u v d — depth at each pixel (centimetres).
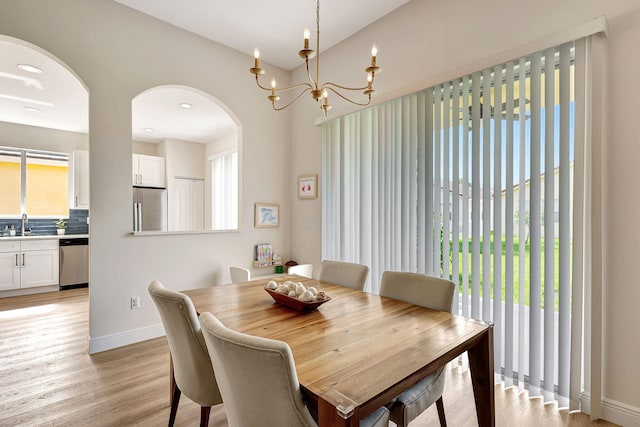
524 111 201
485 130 217
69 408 185
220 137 593
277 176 386
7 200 488
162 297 136
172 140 602
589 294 181
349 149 319
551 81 190
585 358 183
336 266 233
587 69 178
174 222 600
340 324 142
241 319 148
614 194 174
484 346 140
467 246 227
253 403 97
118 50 269
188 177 620
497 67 211
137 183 564
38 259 461
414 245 257
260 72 162
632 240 169
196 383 138
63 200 531
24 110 433
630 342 170
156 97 392
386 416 117
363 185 301
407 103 264
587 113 179
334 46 337
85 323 332
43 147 513
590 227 179
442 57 248
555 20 193
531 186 198
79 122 488
